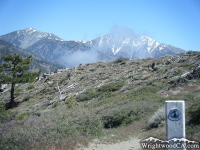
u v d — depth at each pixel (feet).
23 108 111.24
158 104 60.59
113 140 40.06
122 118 55.67
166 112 22.33
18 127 38.73
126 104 65.46
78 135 39.01
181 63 110.42
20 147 33.14
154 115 47.26
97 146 36.63
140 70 121.19
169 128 22.06
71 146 34.86
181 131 21.81
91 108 76.38
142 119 53.47
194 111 39.29
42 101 116.78
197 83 75.61
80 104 93.56
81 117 44.55
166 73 100.78
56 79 156.25
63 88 131.75
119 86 103.50
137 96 78.64
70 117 44.50
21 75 126.41
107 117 56.39
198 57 110.83
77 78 143.23
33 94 138.82
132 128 48.98
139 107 58.85
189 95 63.10
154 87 84.94
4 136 34.99
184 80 81.00
